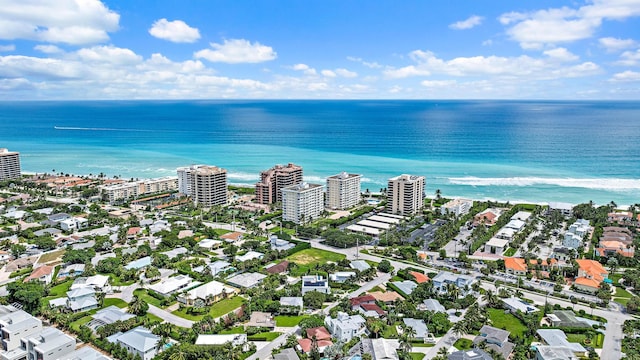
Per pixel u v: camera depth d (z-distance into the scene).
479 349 157.12
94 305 198.25
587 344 168.75
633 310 195.50
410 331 168.50
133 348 160.00
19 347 164.75
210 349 158.12
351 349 161.88
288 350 158.12
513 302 199.38
